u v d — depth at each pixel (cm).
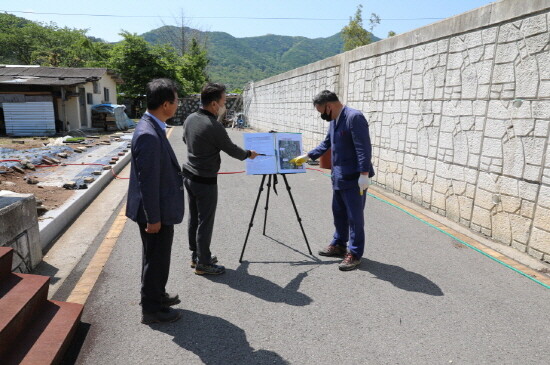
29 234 385
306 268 407
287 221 571
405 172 699
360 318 312
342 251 444
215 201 369
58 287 359
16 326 251
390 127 749
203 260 382
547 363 259
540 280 378
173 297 327
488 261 425
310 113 1252
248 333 291
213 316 314
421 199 650
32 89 1842
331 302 337
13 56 5438
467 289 361
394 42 716
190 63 3778
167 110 285
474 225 523
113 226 542
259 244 477
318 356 265
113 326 299
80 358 261
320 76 1145
